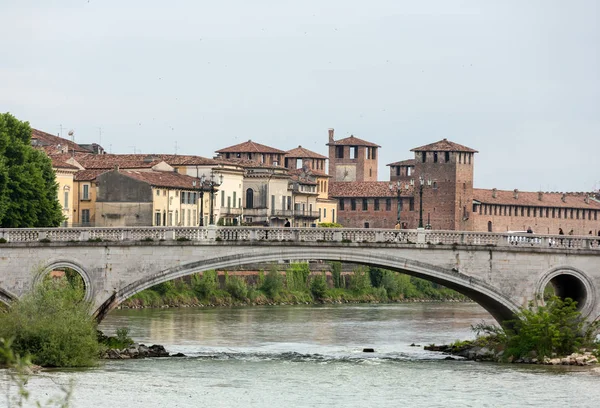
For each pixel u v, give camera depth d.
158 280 146.38
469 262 152.50
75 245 144.62
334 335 185.88
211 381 131.38
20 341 136.00
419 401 122.75
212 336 179.75
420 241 151.38
